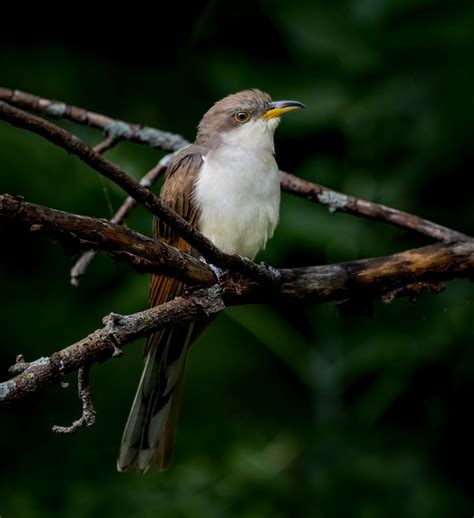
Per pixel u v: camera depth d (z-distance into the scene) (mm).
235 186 8844
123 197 10695
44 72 11461
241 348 11336
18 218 6250
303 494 9773
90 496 9586
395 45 11086
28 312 10930
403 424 10508
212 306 7168
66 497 9641
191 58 11797
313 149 11297
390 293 8211
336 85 11188
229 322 11398
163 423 8586
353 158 11102
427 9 10844
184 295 7148
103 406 10812
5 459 10266
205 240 6723
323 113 11070
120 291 10914
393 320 10617
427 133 10703
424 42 10977
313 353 10797
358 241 10734
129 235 6707
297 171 11211
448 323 10195
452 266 8219
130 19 11891
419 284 8250
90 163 6051
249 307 10945
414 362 10211
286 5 11438
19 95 9703
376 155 11023
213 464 9891
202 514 9359
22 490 9758
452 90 10727
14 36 11641
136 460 8453
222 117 9359
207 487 9617
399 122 10883
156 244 6863
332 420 10500
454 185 10727
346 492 9773
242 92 9609
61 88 11445
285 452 10039
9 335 10773
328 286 7996
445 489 9891
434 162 10656
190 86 11750
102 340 6383
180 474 9742
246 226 8898
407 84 10977
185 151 9297
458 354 10203
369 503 9688
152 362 8617
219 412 10812
